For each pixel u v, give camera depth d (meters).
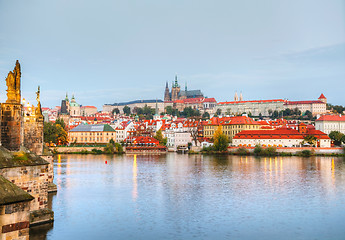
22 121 74.75
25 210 46.53
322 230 83.25
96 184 139.00
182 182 146.00
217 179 154.88
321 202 109.06
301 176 164.00
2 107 68.38
